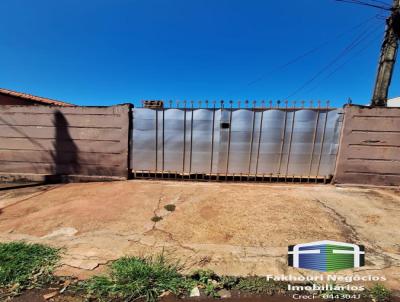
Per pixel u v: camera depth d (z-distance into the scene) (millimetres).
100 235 3768
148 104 6641
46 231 3893
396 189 5914
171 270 2873
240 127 6227
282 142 6180
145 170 6586
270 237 3717
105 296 2520
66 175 6699
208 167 6418
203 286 2670
